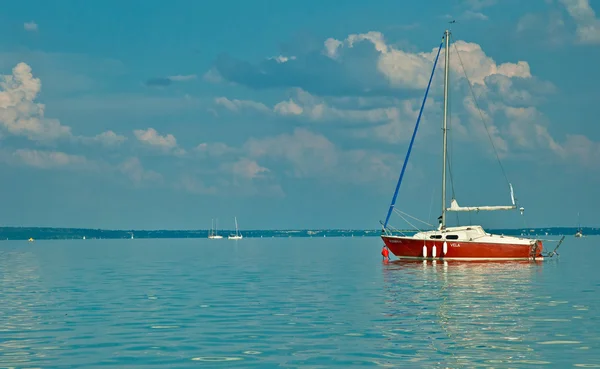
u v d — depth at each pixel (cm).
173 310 2734
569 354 1788
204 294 3366
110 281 4262
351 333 2136
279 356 1802
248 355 1817
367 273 4750
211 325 2327
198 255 9131
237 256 8600
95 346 1953
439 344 1938
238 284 3956
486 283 3822
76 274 5016
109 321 2434
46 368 1678
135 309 2775
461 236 5553
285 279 4325
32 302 3052
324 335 2106
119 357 1803
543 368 1631
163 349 1905
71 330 2234
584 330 2156
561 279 4069
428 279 4122
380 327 2245
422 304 2853
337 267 5650
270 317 2508
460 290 3428
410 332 2142
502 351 1831
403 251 5716
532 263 5575
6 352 1870
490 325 2267
